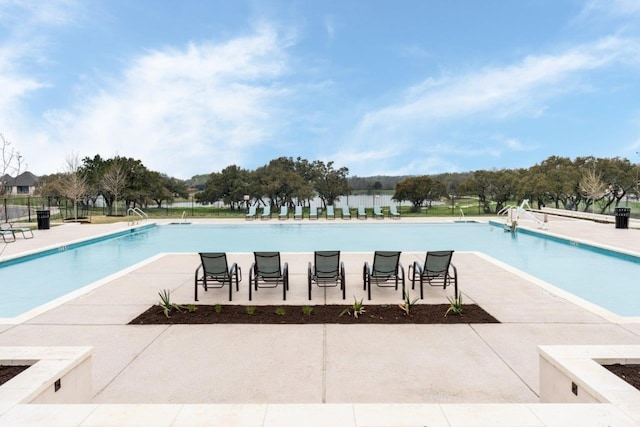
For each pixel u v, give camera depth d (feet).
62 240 44.42
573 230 50.67
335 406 8.52
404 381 11.73
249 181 104.99
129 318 17.42
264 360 13.14
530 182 90.38
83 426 7.67
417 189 98.78
